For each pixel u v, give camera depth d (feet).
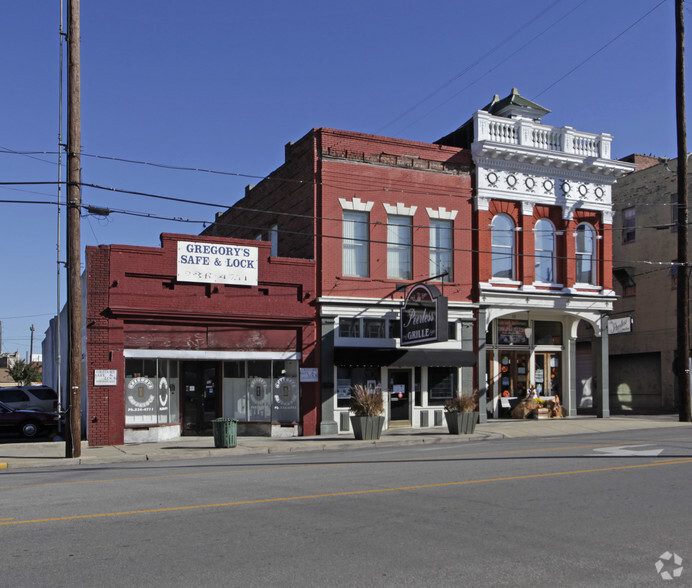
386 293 81.35
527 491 35.17
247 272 75.25
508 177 88.28
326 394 77.66
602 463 45.24
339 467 46.75
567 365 96.53
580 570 21.45
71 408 58.85
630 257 116.88
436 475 41.29
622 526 27.27
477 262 86.02
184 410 76.43
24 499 35.29
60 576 21.12
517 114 96.73
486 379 89.66
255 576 20.98
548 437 70.38
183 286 72.64
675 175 109.91
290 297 77.51
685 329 86.53
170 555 23.40
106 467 53.52
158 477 43.80
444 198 85.30
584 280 93.25
